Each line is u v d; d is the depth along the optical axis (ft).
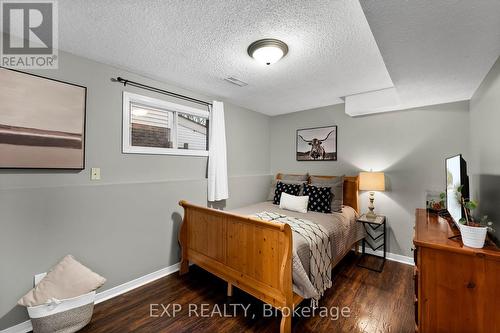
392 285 7.92
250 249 6.28
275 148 14.14
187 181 9.34
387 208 10.38
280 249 5.59
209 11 4.68
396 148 10.16
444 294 4.37
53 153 6.12
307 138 12.75
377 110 10.05
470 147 8.39
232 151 11.75
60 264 5.98
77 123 6.55
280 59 6.67
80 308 5.63
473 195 7.59
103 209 7.03
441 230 5.57
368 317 6.24
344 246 8.75
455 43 4.77
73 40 5.86
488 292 4.04
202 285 7.89
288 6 4.48
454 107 8.98
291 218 8.29
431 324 4.47
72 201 6.44
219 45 6.02
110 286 7.18
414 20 4.01
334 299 7.09
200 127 10.24
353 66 7.09
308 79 8.20
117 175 7.48
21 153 5.64
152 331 5.71
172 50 6.31
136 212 7.79
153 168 8.44
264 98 10.65
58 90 6.23
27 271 5.71
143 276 7.98
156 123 8.77
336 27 5.12
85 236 6.67
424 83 7.13
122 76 7.57
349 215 9.80
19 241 5.62
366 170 10.89
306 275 5.74
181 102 9.27
